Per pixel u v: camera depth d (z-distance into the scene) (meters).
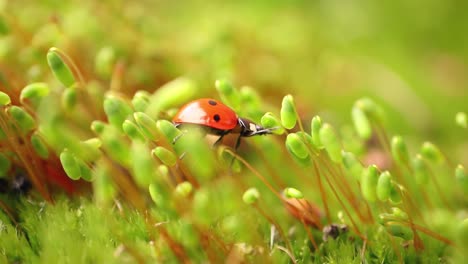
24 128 0.11
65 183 0.11
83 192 0.11
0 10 0.13
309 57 0.20
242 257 0.10
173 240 0.11
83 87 0.12
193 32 0.18
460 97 0.20
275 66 0.16
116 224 0.11
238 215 0.11
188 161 0.11
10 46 0.13
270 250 0.11
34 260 0.11
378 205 0.11
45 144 0.11
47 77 0.13
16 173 0.11
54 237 0.11
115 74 0.13
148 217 0.11
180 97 0.12
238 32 0.18
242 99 0.11
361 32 0.23
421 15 0.23
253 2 0.23
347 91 0.19
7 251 0.11
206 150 0.10
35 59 0.13
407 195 0.11
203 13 0.21
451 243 0.11
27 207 0.11
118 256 0.10
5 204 0.11
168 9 0.21
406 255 0.11
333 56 0.20
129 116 0.11
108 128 0.11
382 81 0.20
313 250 0.11
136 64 0.15
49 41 0.13
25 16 0.14
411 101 0.19
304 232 0.11
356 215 0.12
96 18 0.15
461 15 0.23
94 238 0.11
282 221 0.11
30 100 0.12
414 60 0.22
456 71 0.22
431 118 0.18
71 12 0.15
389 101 0.19
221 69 0.15
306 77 0.18
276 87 0.16
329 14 0.24
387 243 0.11
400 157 0.11
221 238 0.11
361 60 0.21
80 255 0.11
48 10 0.15
